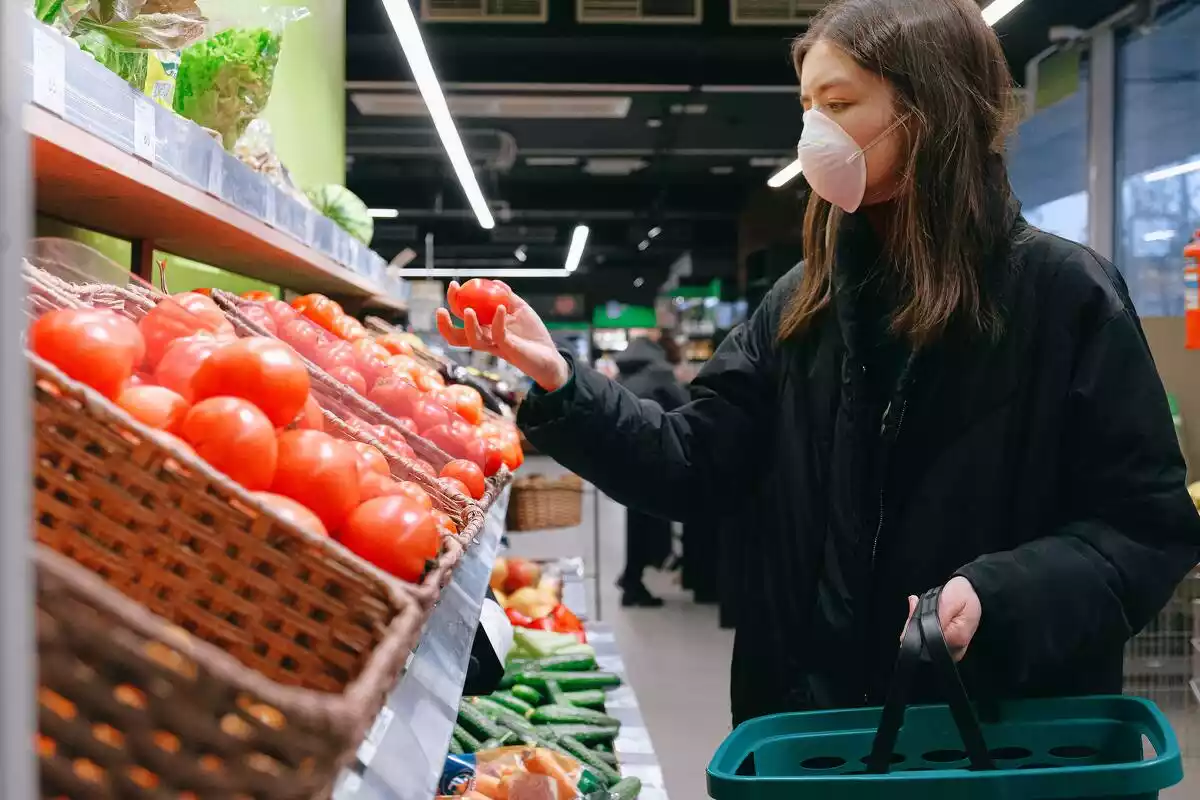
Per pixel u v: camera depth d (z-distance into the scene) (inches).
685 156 575.2
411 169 602.5
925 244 54.2
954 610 46.7
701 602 277.3
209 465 27.9
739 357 67.2
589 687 113.4
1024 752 46.8
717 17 254.2
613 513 482.9
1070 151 281.0
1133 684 137.3
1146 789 38.3
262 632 26.0
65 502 25.3
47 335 29.2
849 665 57.7
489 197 657.0
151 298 46.0
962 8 54.9
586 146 546.6
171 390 33.5
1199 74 233.8
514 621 130.3
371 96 383.2
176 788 19.3
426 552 34.2
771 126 495.8
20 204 14.6
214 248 85.4
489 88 329.1
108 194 55.3
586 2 267.9
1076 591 49.1
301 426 40.1
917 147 53.6
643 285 1076.5
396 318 190.7
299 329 66.2
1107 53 258.7
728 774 39.4
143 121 47.9
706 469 64.7
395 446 54.8
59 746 18.7
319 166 183.0
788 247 542.9
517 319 60.2
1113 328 54.1
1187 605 137.3
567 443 60.5
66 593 18.3
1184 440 173.3
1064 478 55.9
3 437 14.2
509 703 103.6
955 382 55.6
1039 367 55.1
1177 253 241.3
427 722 37.3
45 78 36.7
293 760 19.7
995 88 55.8
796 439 61.5
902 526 56.7
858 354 57.9
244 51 75.0
